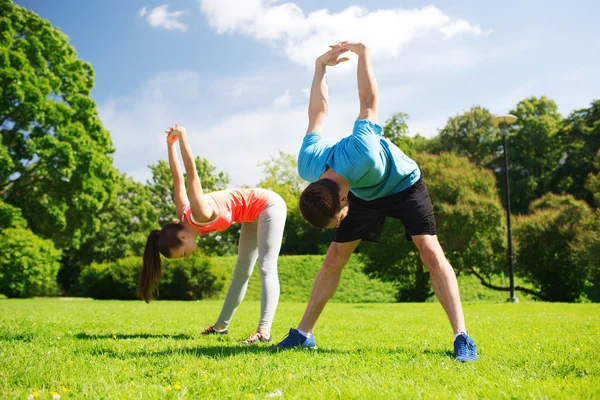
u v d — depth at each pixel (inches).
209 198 141.6
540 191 1477.6
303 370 94.0
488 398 70.7
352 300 912.9
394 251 783.7
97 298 860.6
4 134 802.8
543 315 317.4
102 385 80.9
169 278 828.6
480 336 168.9
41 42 851.4
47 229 854.5
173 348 127.6
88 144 858.8
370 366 100.2
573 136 1409.9
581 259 689.0
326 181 104.9
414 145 1802.4
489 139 1727.4
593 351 125.0
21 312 296.8
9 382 83.9
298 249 1433.3
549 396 71.2
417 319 266.2
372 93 111.7
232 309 171.2
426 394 72.6
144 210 1473.9
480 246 754.2
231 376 87.7
